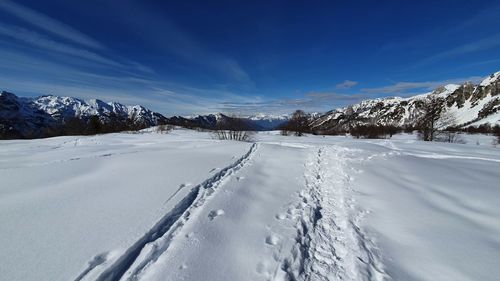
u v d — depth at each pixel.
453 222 5.43
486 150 19.56
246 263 3.79
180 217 4.92
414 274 3.84
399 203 6.51
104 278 3.16
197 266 3.57
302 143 22.73
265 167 10.27
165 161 10.02
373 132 50.09
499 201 6.58
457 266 3.99
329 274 3.76
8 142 25.84
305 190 7.45
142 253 3.71
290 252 4.15
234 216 5.23
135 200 5.54
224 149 14.66
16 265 3.33
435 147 21.30
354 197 7.01
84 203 5.34
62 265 3.35
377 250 4.44
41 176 7.56
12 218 4.61
